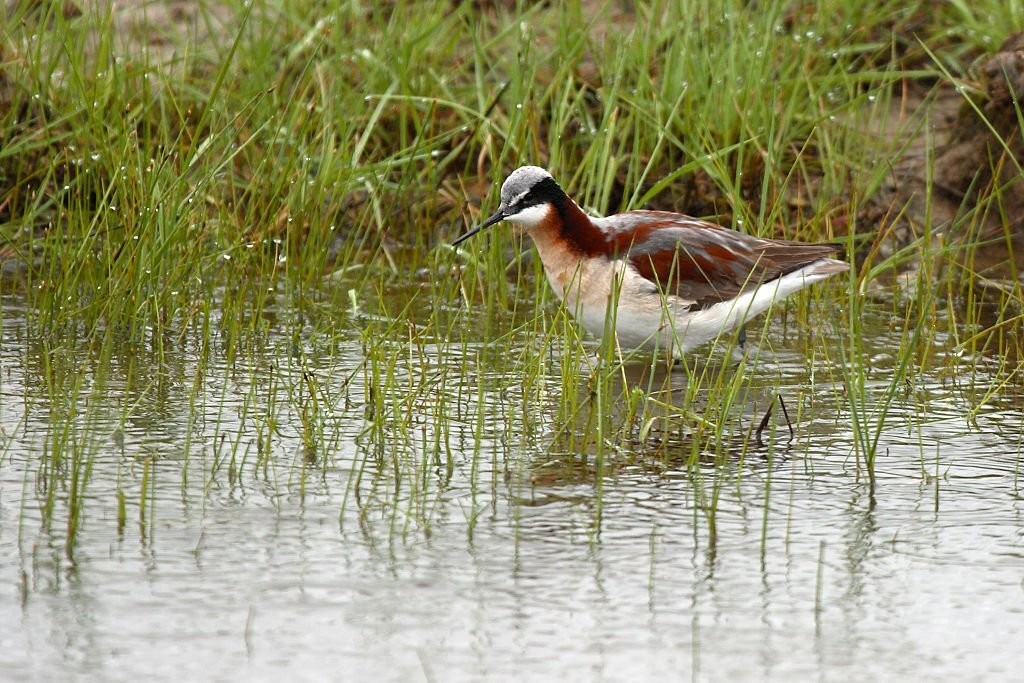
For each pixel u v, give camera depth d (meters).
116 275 13.02
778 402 11.42
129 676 7.17
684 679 7.17
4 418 10.71
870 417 11.06
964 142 16.22
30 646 7.43
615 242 12.24
